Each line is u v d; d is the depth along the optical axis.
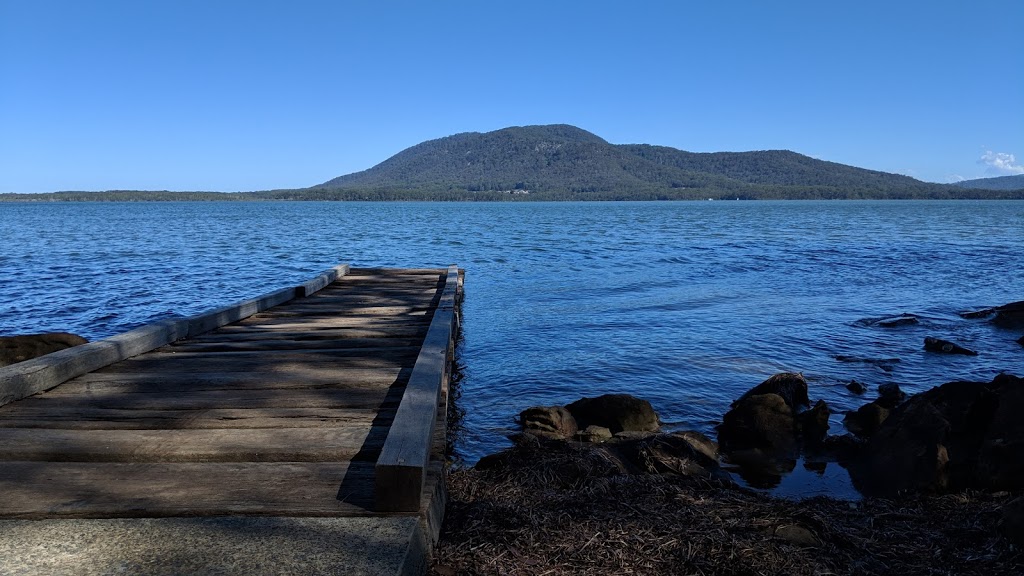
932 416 5.75
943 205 156.25
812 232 47.59
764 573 3.02
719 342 11.46
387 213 104.88
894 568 3.26
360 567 2.34
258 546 2.47
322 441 3.56
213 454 3.36
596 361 10.12
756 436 6.79
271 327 7.68
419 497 2.77
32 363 4.70
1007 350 11.11
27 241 37.25
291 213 104.31
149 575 2.26
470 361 10.20
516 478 4.43
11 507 2.75
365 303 10.17
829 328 12.79
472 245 35.59
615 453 5.41
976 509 4.24
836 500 4.68
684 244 35.88
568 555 3.08
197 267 24.20
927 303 16.19
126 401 4.36
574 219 77.12
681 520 3.62
